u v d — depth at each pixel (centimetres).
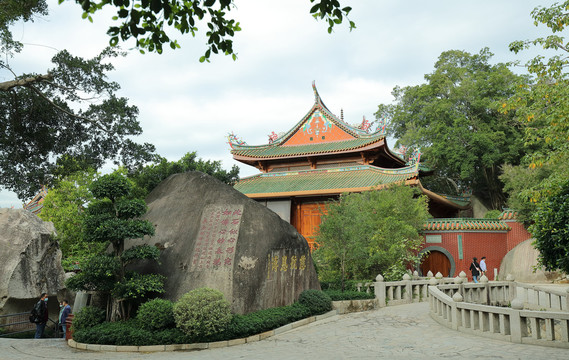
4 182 1798
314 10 646
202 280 1391
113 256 1339
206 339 1205
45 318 1600
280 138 3809
